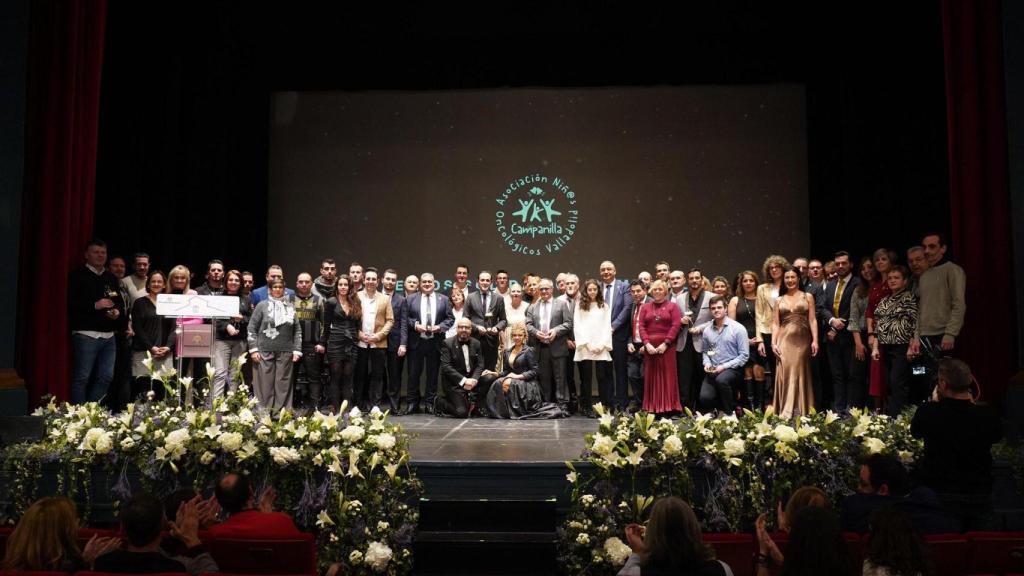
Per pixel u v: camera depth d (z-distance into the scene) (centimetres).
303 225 1120
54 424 530
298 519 480
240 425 488
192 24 998
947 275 591
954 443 407
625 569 291
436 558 465
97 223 934
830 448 479
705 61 1072
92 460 492
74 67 671
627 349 855
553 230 1107
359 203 1120
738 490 480
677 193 1098
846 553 258
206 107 1038
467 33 999
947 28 653
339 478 480
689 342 814
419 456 529
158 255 998
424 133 1123
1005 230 621
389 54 1094
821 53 1055
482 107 1121
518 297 885
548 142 1111
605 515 469
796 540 262
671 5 985
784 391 716
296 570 340
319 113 1126
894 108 986
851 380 762
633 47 1073
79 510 492
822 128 1060
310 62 1100
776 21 991
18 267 620
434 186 1118
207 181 1041
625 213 1102
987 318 621
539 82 1098
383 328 853
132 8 948
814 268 822
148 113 987
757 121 1091
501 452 547
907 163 977
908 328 615
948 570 330
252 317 777
